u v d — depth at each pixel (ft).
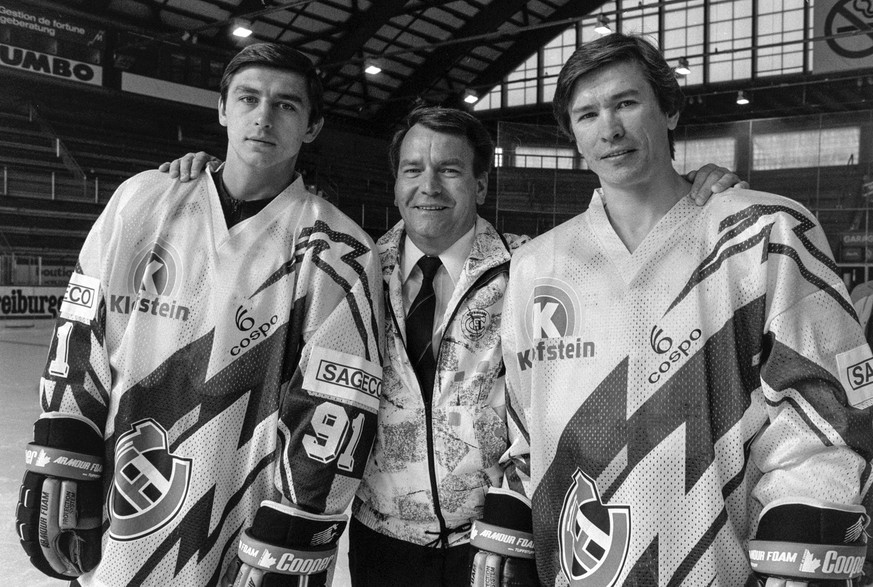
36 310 38.63
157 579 4.29
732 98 59.72
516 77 67.72
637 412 3.82
